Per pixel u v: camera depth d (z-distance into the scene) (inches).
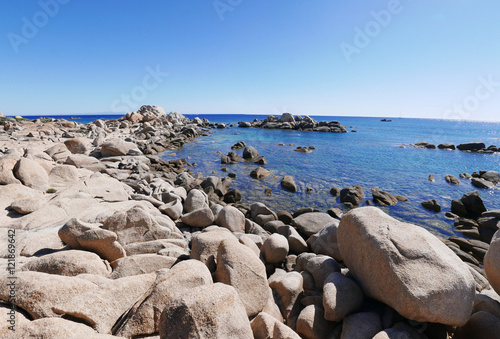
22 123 1838.1
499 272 179.9
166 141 1605.6
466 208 601.6
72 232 239.8
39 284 157.8
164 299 164.7
